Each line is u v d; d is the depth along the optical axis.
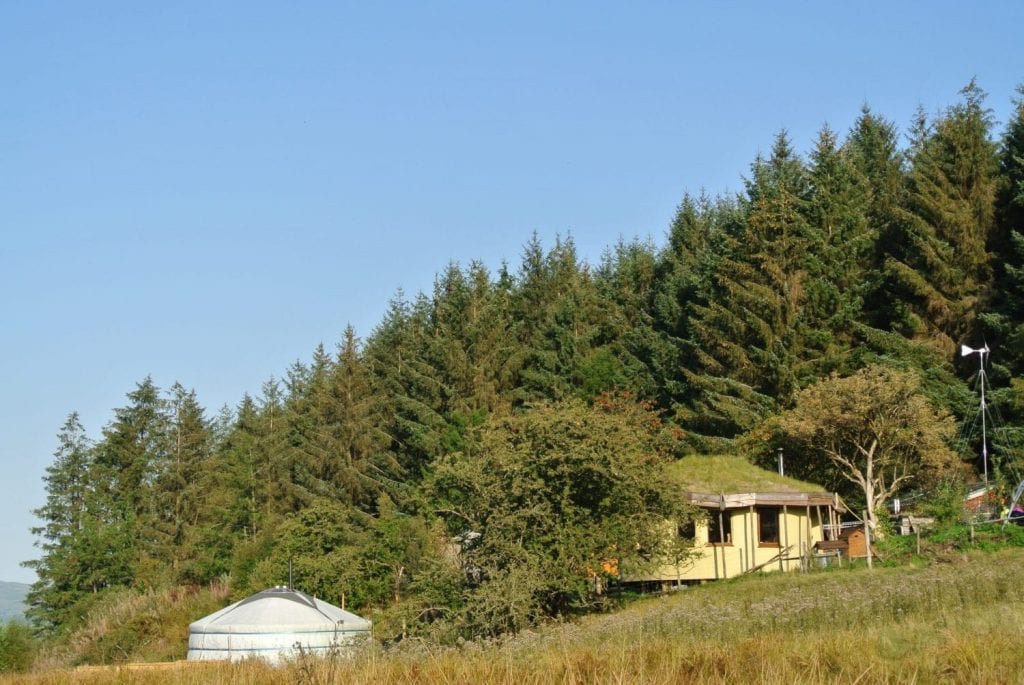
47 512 74.00
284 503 73.06
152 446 81.69
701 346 58.97
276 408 84.94
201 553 68.56
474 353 66.19
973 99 54.66
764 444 45.94
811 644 17.61
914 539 36.25
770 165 65.25
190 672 20.33
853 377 41.66
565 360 65.12
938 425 40.56
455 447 59.59
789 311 54.19
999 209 51.28
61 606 65.56
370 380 72.19
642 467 32.56
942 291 50.62
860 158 66.19
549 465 31.39
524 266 74.19
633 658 15.87
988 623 19.19
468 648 21.80
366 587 44.03
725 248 60.69
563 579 30.25
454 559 31.95
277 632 32.84
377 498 65.06
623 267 74.88
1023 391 43.81
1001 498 38.94
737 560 36.72
